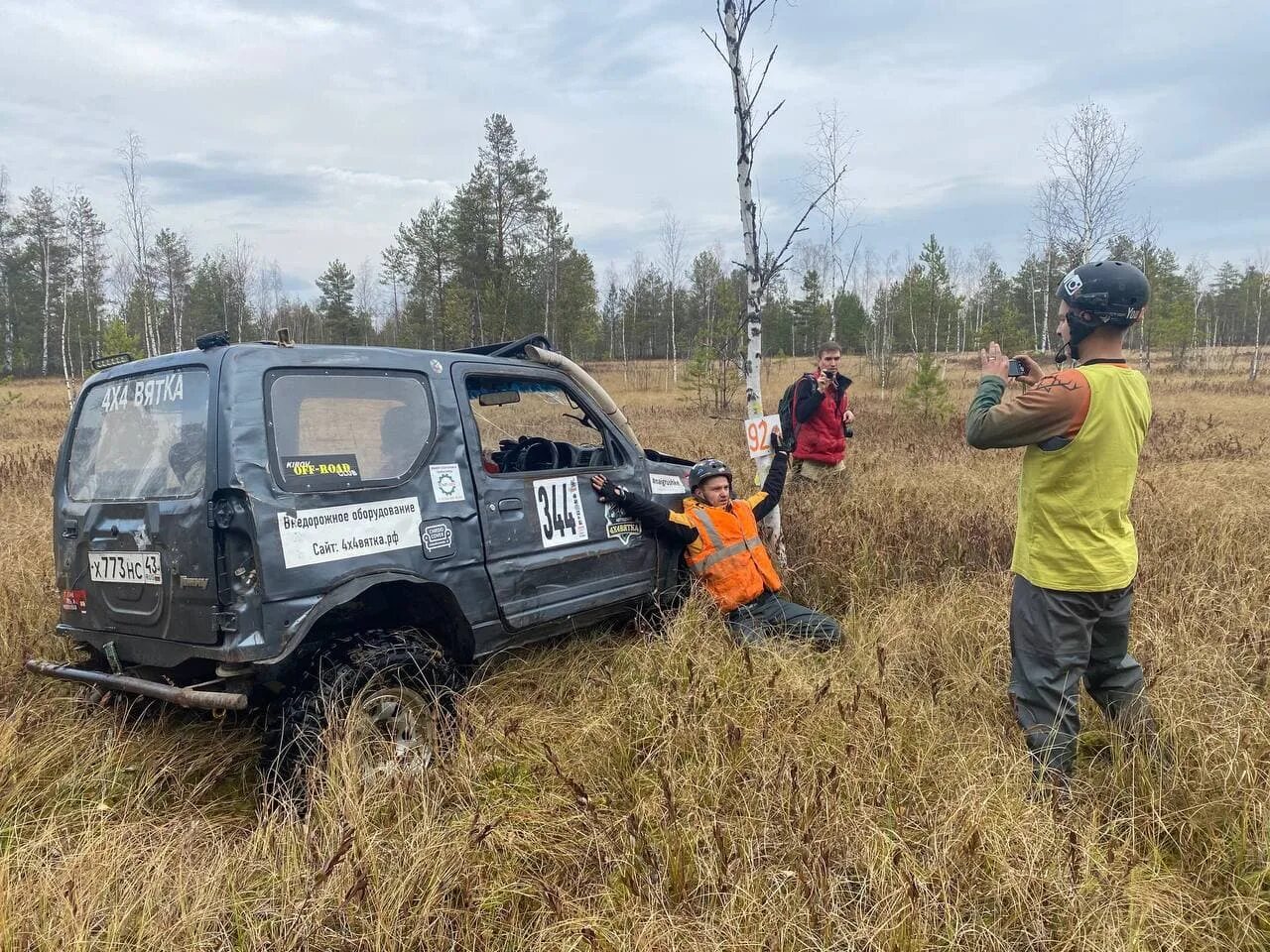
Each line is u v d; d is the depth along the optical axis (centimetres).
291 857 245
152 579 296
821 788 267
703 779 289
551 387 427
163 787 314
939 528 578
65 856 242
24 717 331
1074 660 292
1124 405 279
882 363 2844
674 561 450
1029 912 228
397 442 327
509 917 239
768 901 230
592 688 372
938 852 244
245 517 275
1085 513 281
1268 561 510
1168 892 244
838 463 693
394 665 306
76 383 3372
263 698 303
